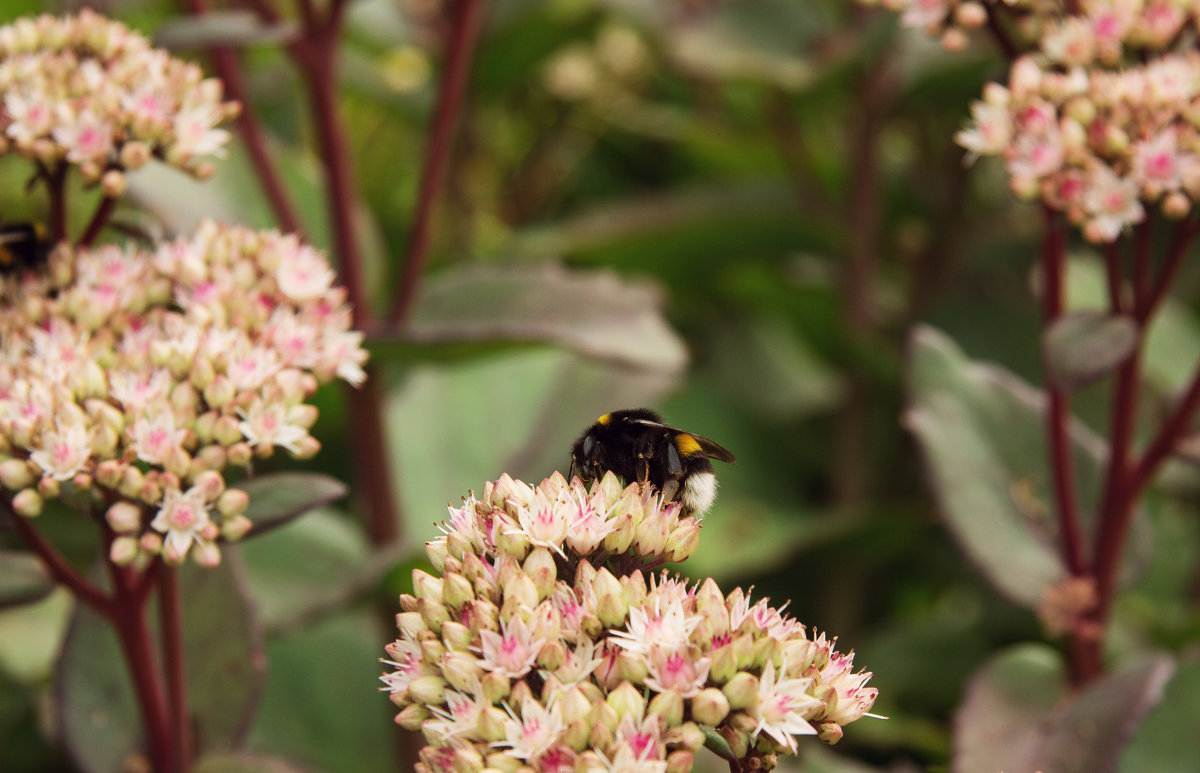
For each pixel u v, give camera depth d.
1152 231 0.70
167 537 0.65
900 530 0.88
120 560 0.65
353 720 0.80
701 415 1.07
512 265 0.80
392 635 0.79
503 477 0.63
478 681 0.61
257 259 0.69
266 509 0.66
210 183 0.79
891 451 1.07
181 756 0.68
